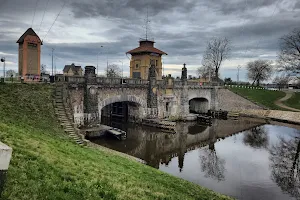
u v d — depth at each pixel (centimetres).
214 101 6319
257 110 6244
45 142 1639
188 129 4569
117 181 1303
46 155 1305
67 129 2564
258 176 2441
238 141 3806
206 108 6359
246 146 3534
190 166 2658
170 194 1375
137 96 4544
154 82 4741
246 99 6844
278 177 2419
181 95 5431
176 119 5325
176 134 4116
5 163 792
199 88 5884
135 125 4628
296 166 2747
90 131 3394
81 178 1154
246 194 2038
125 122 4934
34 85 3089
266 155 3125
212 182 2252
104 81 3909
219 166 2689
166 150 3209
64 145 1811
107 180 1255
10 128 1603
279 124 5266
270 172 2552
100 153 2048
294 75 6322
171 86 5175
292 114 5531
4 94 2655
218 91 6469
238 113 6238
